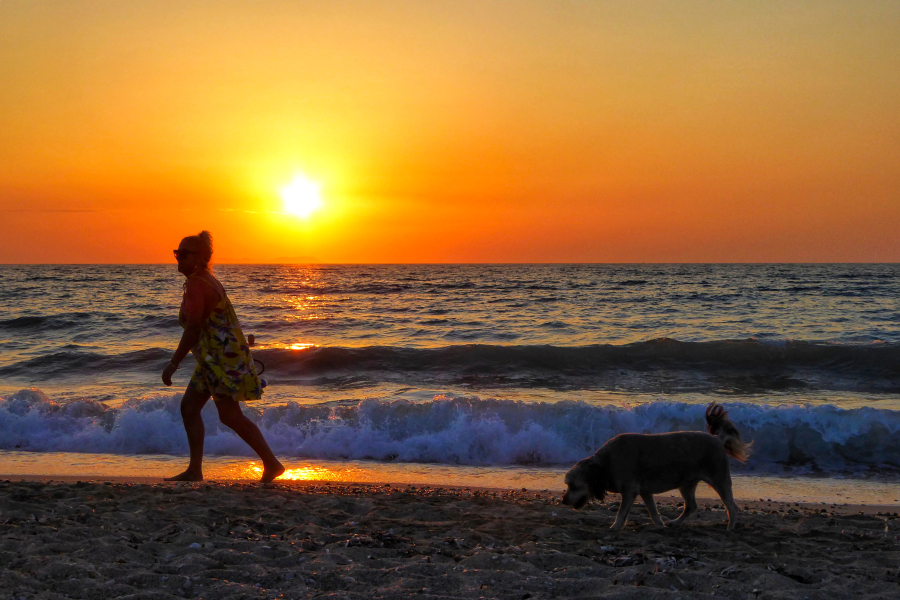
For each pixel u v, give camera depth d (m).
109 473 7.36
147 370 15.40
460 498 6.11
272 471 6.41
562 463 8.48
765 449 8.61
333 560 3.88
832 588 3.60
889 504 6.51
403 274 102.00
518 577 3.61
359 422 9.16
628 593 3.40
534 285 61.38
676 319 28.81
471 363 15.61
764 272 104.31
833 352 15.48
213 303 5.77
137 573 3.46
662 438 4.89
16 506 4.98
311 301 41.88
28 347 19.98
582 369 15.33
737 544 4.57
